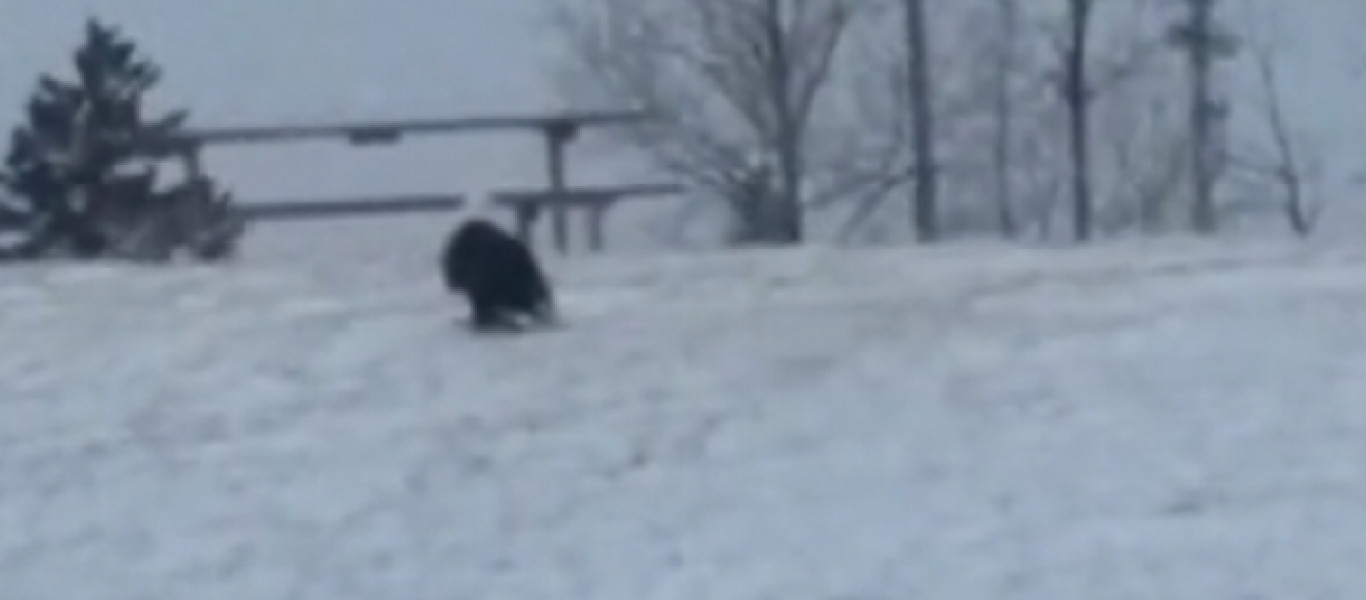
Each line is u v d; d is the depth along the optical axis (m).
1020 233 59.38
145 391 25.45
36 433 24.19
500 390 24.95
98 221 45.12
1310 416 23.02
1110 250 33.91
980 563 19.47
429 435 23.59
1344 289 28.80
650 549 20.23
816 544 20.14
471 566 20.08
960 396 24.14
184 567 20.41
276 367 26.12
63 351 27.02
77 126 46.38
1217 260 31.83
